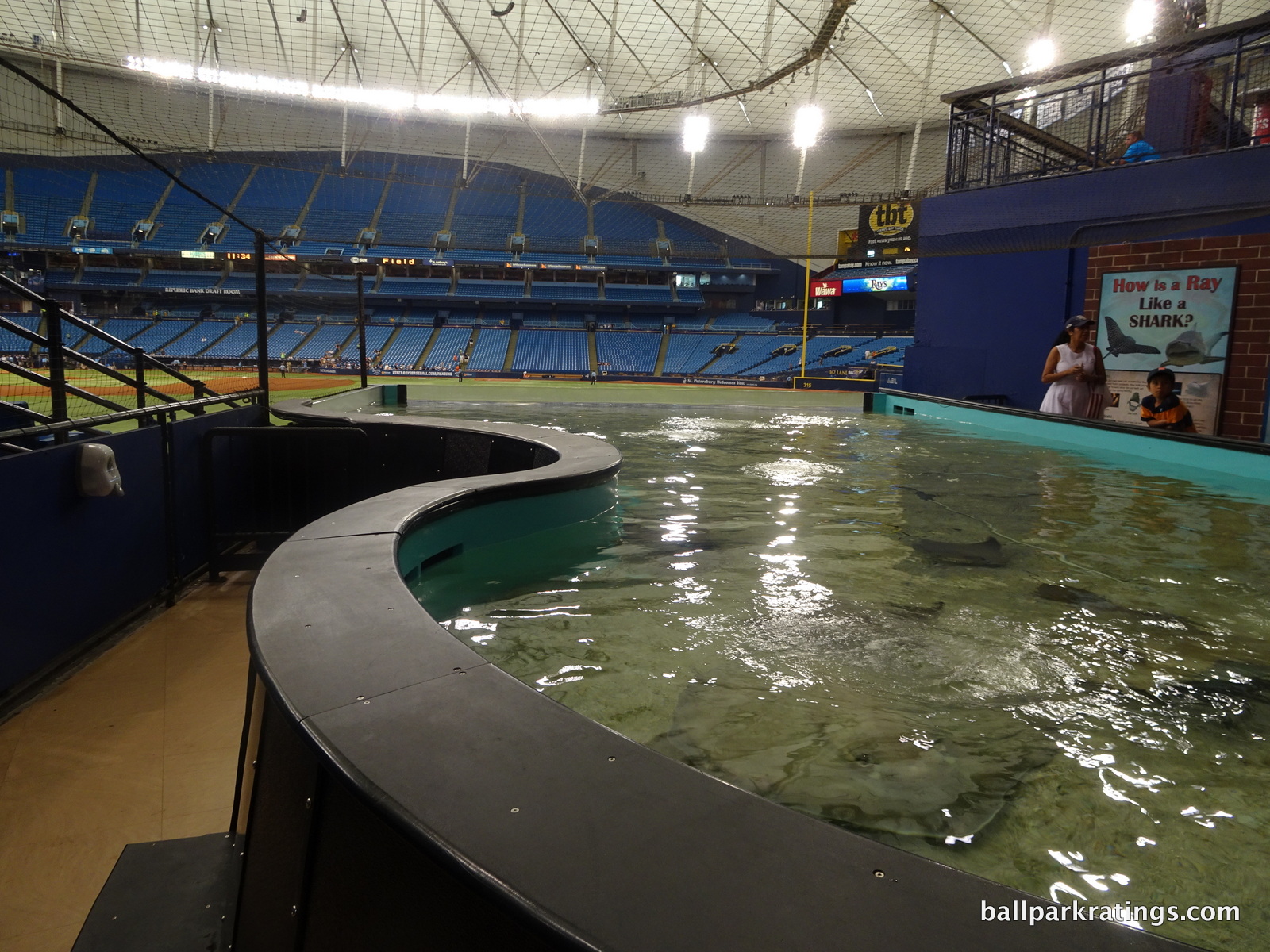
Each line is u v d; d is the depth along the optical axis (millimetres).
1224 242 7480
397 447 5570
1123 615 2432
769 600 2572
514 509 3408
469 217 42906
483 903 821
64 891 1640
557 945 729
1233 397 7516
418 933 906
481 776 1030
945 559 3107
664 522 3809
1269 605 2539
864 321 36188
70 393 3891
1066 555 3193
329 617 1687
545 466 4031
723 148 33969
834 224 36875
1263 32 7305
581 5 22844
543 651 2111
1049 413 7805
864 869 865
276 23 21750
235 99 30297
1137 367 8320
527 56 25875
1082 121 11602
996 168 11500
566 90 27859
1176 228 7801
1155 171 7918
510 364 37219
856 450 6797
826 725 1688
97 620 3100
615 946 717
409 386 21531
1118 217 8305
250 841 1418
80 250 35719
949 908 800
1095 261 8602
